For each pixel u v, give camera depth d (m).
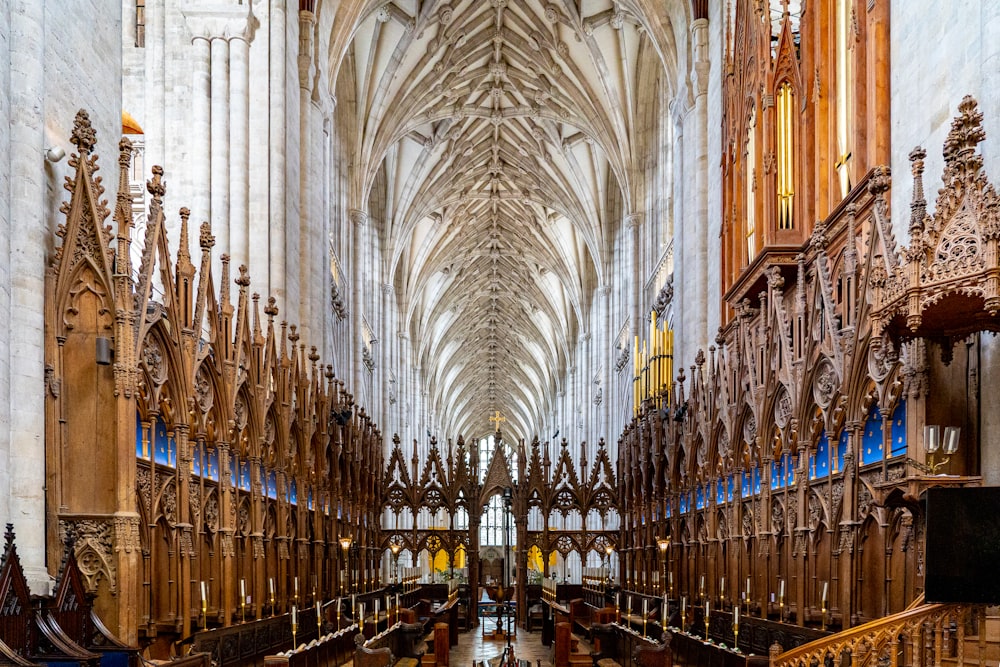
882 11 14.16
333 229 41.91
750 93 20.47
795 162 17.66
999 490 8.72
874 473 13.23
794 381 16.42
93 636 10.72
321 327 29.86
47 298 11.93
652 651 16.28
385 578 45.09
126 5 23.95
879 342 11.29
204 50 23.84
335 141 42.97
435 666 22.64
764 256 17.67
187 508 15.23
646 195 46.22
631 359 47.59
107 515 11.94
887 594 12.69
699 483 24.94
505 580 44.47
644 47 42.88
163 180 23.27
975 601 8.65
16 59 10.84
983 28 10.82
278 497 21.38
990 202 9.30
